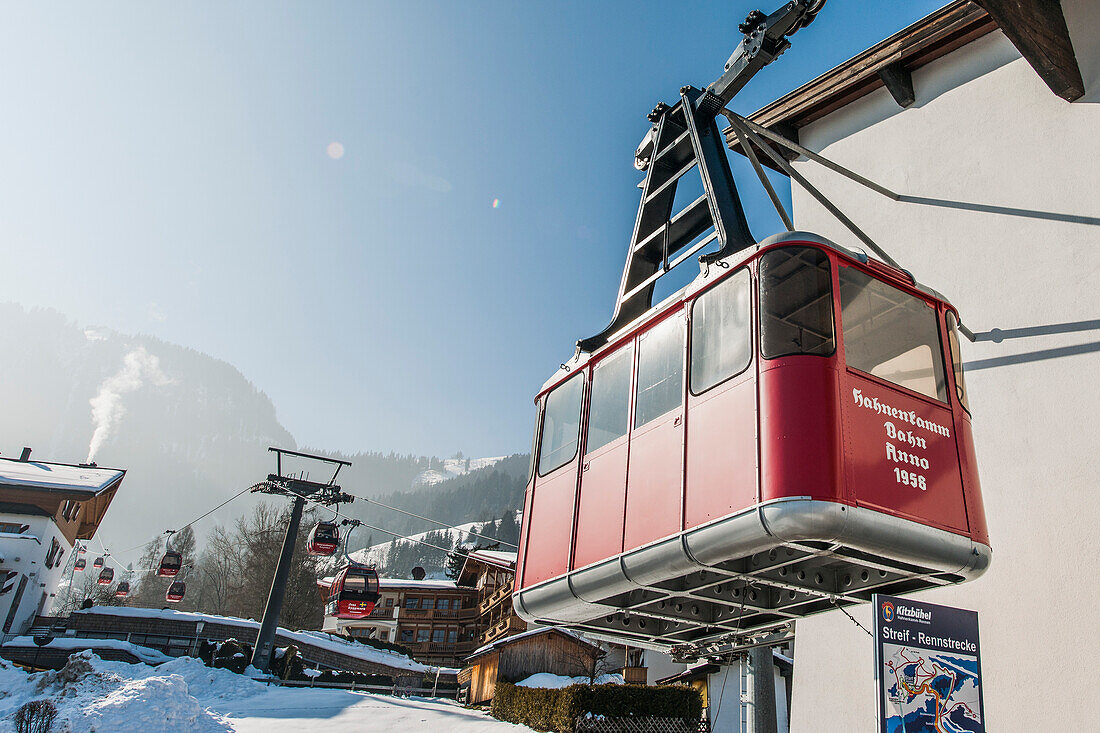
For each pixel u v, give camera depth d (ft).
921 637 17.65
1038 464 24.75
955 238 29.99
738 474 17.56
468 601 153.79
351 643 120.26
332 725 55.93
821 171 37.27
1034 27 26.21
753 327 18.47
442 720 62.18
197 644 99.04
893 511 16.78
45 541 101.24
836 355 17.35
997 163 29.53
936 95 32.91
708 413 19.20
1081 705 21.38
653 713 58.39
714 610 25.84
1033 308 26.55
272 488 87.76
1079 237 25.95
